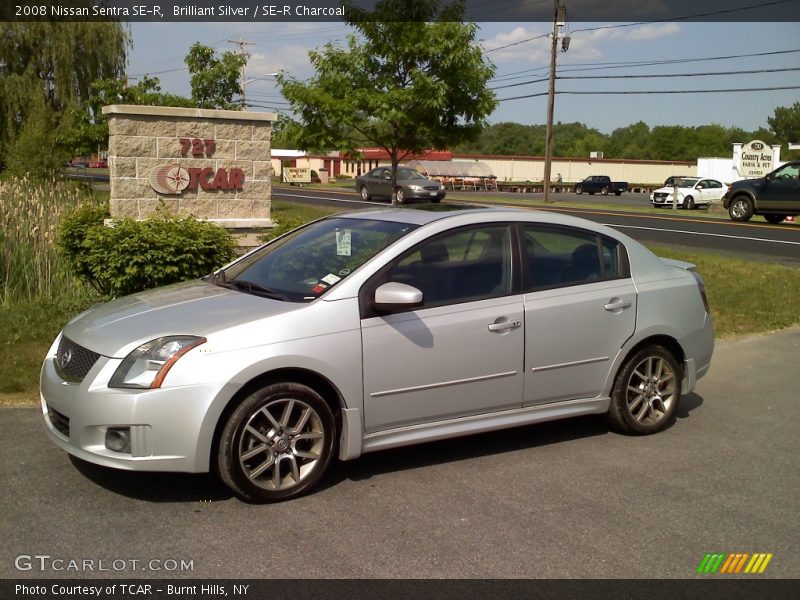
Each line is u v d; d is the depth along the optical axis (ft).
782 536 13.88
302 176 215.10
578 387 18.10
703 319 20.06
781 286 40.40
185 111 36.24
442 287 16.43
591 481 16.25
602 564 12.68
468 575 12.20
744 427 20.25
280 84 50.65
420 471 16.60
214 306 15.48
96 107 86.17
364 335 15.26
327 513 14.32
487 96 49.83
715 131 433.89
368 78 49.26
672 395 19.56
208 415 13.80
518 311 16.98
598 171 257.96
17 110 102.12
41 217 32.30
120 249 26.40
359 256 16.26
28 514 13.91
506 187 204.13
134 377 13.79
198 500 14.67
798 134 404.36
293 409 14.82
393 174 51.83
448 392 16.34
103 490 14.99
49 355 15.85
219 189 37.60
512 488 15.76
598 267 18.57
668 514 14.69
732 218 86.58
